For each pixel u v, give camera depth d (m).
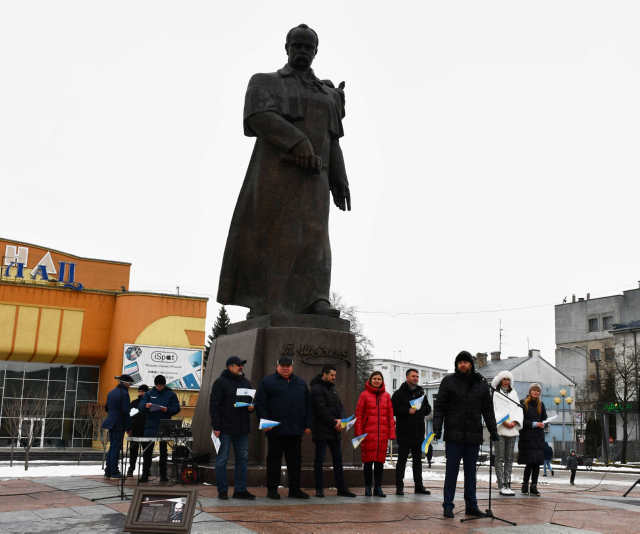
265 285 10.95
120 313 39.88
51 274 41.09
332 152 11.79
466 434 7.14
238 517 6.48
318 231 11.05
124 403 11.53
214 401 7.96
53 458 32.66
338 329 10.46
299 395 8.14
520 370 59.38
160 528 5.05
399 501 8.25
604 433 43.44
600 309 60.66
